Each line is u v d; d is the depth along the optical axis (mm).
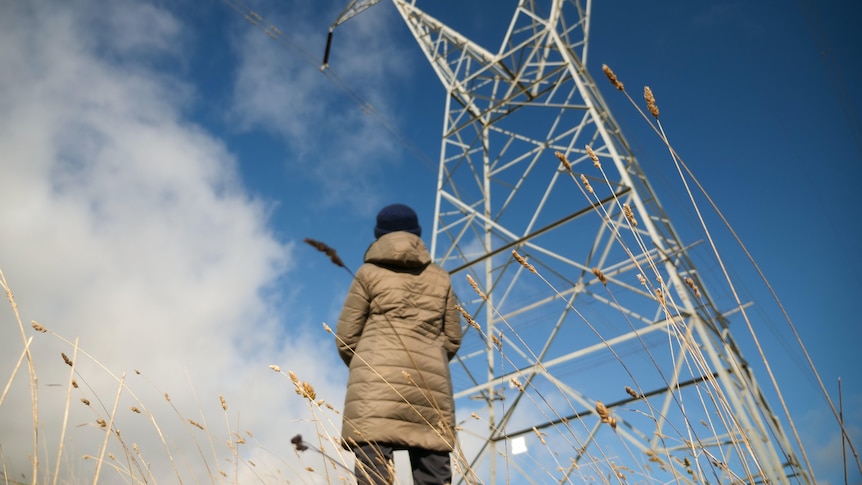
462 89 18875
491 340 3021
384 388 3496
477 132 17891
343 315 3816
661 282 2512
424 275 3918
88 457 2348
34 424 1979
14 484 1986
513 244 14602
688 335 2412
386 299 3727
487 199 17188
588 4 16891
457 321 4027
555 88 16500
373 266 3854
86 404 2412
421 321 3758
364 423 3406
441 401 3607
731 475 2316
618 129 14664
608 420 1603
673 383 2557
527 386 2938
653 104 2217
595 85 15938
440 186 17328
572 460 2881
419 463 3484
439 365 3713
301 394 2342
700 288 10688
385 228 4070
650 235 11758
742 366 8734
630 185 12586
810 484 1929
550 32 16594
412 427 3445
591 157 2508
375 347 3633
